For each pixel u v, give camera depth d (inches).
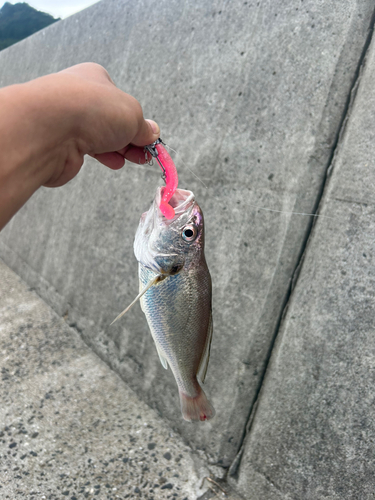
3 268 38.1
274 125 17.5
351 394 14.0
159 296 10.5
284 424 15.9
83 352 26.3
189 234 10.2
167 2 24.8
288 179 16.8
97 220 27.8
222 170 19.7
